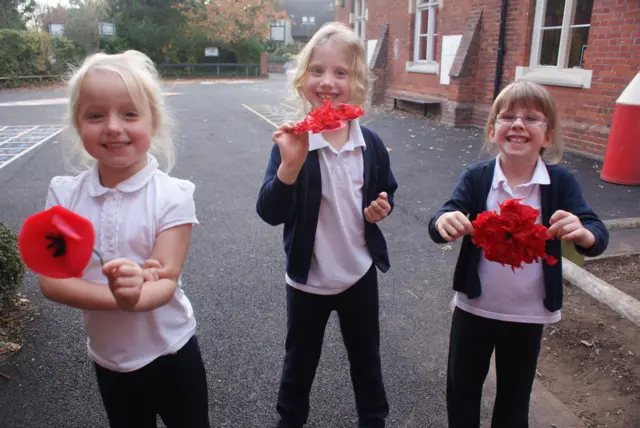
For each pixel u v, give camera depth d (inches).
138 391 69.8
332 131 83.0
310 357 88.7
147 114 64.4
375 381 90.4
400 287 154.2
